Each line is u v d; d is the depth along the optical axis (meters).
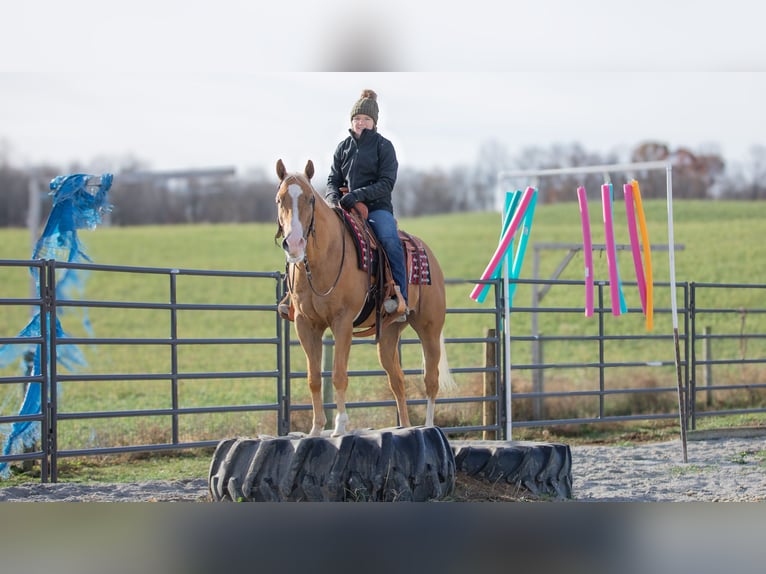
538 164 77.38
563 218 62.41
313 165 9.23
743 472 12.16
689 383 16.64
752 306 38.94
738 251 47.06
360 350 26.56
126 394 20.61
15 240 61.84
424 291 11.20
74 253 12.82
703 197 61.03
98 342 11.48
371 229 10.30
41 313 10.99
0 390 21.84
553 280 15.02
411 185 83.94
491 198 82.69
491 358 14.86
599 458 13.41
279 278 13.09
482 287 14.59
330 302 9.53
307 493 8.98
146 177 67.88
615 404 18.61
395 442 9.15
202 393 20.55
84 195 12.72
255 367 26.91
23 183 75.12
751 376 22.47
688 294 16.66
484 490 9.82
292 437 9.63
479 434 15.80
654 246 17.67
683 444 12.98
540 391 18.70
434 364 11.46
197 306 12.31
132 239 64.12
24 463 11.99
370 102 10.44
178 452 13.66
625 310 13.20
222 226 71.44
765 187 61.16
